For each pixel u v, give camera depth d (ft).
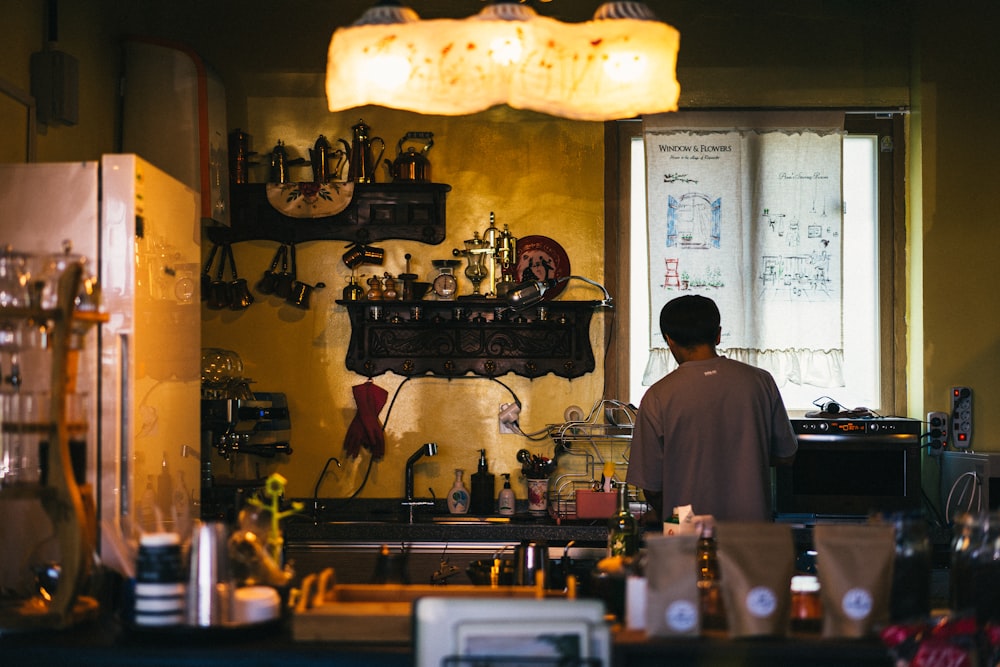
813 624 6.82
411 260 15.43
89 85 13.15
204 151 13.83
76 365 7.47
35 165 8.54
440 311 15.33
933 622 6.46
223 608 6.68
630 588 6.77
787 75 15.58
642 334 15.56
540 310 15.11
